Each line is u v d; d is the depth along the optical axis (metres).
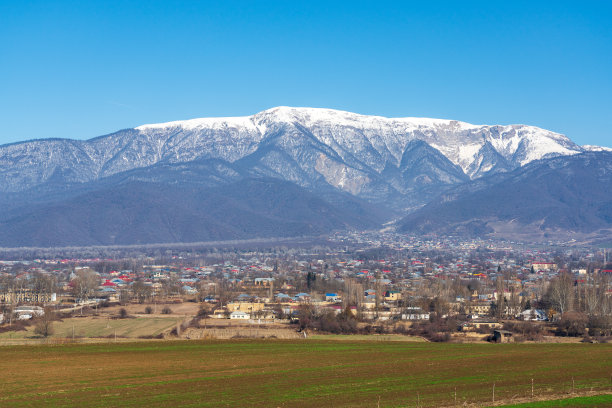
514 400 114.06
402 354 173.38
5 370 149.88
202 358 167.25
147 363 159.38
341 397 120.62
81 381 137.12
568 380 134.00
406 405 112.88
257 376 141.88
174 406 115.81
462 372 144.75
